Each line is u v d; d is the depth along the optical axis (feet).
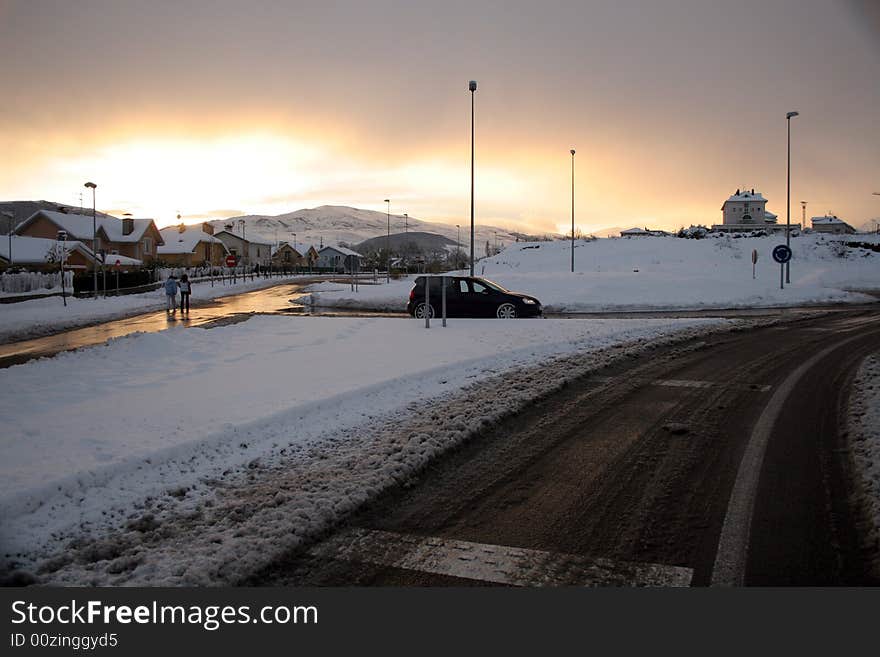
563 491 18.22
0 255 191.11
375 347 44.11
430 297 70.03
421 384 32.01
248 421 24.17
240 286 168.96
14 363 46.70
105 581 13.29
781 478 18.85
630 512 16.66
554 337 48.19
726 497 17.49
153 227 265.34
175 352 43.50
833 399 28.78
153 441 21.88
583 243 287.89
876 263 192.03
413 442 21.98
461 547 14.83
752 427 24.47
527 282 119.65
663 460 20.79
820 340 49.67
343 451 21.45
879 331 55.52
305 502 16.99
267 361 38.96
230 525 15.83
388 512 16.88
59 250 182.70
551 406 28.19
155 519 16.29
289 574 13.71
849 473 19.08
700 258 216.54
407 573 13.70
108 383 32.73
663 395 30.27
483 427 24.38
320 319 62.90
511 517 16.47
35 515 16.46
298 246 432.66
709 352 43.68
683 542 14.87
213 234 359.87
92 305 102.83
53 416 25.59
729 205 401.90
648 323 58.65
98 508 16.97
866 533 15.03
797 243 230.68
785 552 14.25
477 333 50.83
